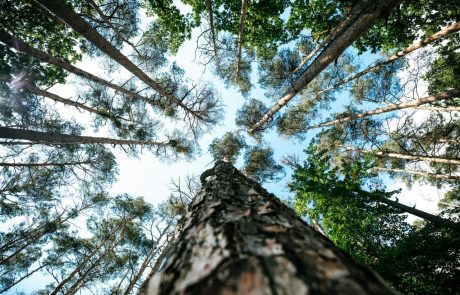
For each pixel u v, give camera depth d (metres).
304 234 1.16
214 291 0.77
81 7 8.33
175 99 9.62
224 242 1.10
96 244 14.13
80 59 9.77
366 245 5.51
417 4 8.15
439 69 9.97
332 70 13.83
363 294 0.70
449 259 4.45
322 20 9.61
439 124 9.98
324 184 6.33
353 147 12.76
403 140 11.61
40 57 6.26
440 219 5.27
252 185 2.48
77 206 13.05
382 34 9.45
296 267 0.80
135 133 11.62
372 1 5.49
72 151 10.22
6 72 6.45
